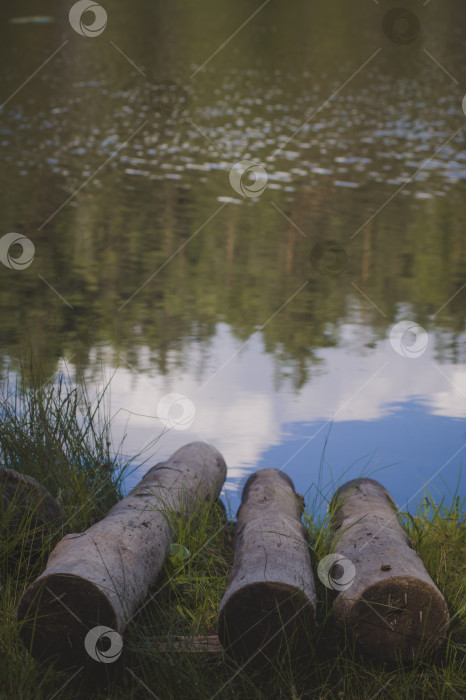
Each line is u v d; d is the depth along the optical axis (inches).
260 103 709.9
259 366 257.6
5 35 971.3
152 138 595.2
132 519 147.2
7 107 661.9
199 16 1216.2
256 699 120.6
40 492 157.6
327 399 234.5
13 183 473.1
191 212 435.8
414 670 127.3
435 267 362.3
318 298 323.6
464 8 1314.0
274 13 1286.9
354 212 441.4
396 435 214.8
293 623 126.8
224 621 127.2
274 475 179.0
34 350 254.7
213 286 332.2
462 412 229.0
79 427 198.8
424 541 160.1
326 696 122.0
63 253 362.0
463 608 141.5
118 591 126.4
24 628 124.0
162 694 120.1
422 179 510.6
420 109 710.5
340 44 1039.6
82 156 543.5
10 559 150.5
